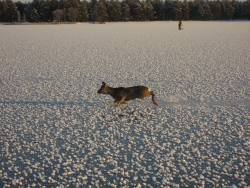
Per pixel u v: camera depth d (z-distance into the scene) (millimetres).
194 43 29344
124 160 6688
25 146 7434
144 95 10125
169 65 17453
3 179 6074
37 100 10977
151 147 7234
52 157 6832
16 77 14984
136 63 18312
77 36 39719
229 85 12516
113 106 10195
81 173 6227
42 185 5859
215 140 7559
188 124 8570
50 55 22594
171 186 5742
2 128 8547
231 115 9125
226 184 5750
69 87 12727
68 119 9117
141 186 5758
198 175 6082
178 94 11312
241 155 6785
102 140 7672
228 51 22906
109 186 5789
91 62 19016
